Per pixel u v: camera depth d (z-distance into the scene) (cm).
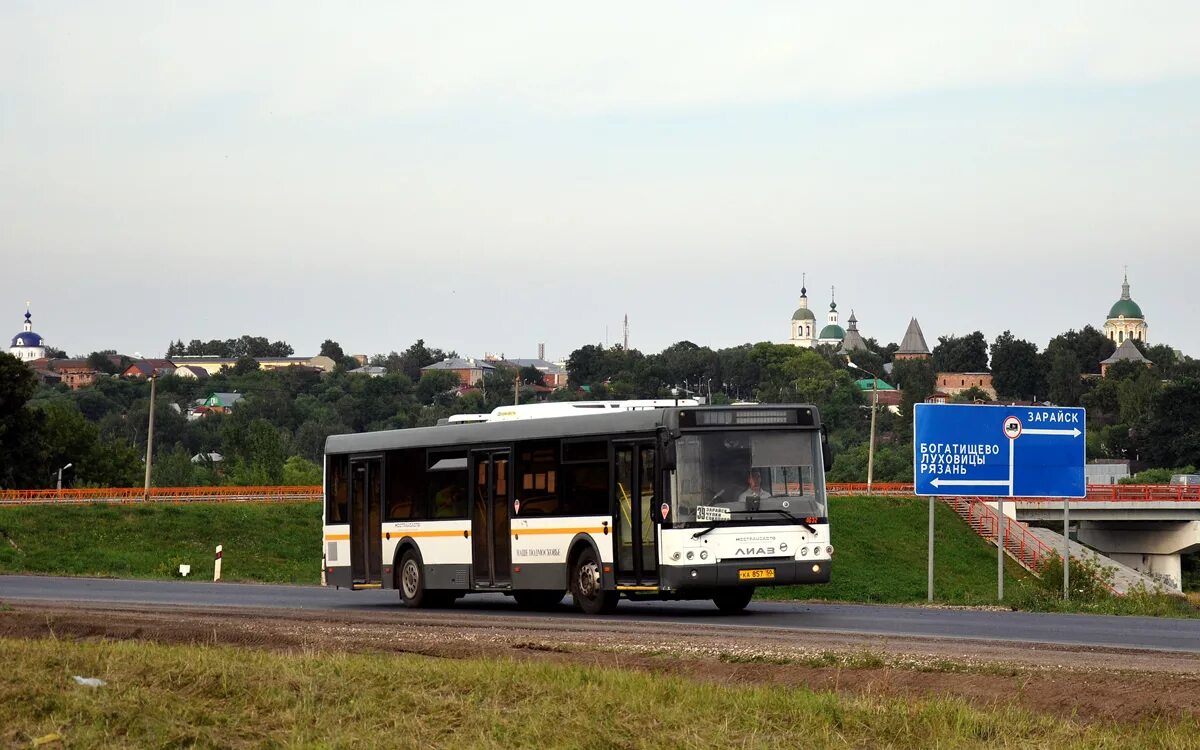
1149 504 9931
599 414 2878
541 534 2975
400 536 3353
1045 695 1529
